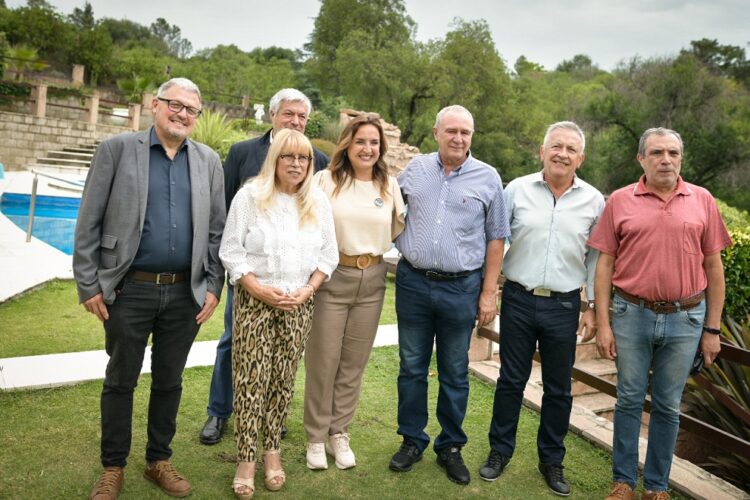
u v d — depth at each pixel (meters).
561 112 27.62
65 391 3.30
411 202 2.78
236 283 2.51
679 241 2.45
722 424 3.47
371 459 2.91
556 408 2.78
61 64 31.62
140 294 2.29
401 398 2.88
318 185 2.72
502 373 2.86
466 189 2.71
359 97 26.59
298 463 2.81
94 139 16.25
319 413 2.77
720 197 23.70
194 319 2.45
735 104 24.27
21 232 7.33
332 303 2.71
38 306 4.80
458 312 2.73
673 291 2.46
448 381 2.83
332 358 2.73
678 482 2.83
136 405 3.22
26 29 32.28
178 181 2.35
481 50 26.25
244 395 2.47
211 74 38.59
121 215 2.24
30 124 15.01
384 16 36.16
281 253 2.44
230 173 3.01
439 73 25.44
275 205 2.48
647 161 2.52
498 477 2.85
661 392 2.57
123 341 2.30
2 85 17.45
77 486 2.43
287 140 2.44
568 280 2.71
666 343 2.51
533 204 2.75
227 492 2.50
